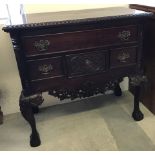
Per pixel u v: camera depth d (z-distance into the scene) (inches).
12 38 42.8
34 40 43.8
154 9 51.9
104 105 68.3
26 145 54.5
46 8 59.0
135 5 60.3
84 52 47.9
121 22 47.3
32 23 42.3
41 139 55.9
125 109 65.3
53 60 46.8
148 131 55.4
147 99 63.6
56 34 44.5
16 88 64.8
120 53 50.8
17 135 58.4
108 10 56.3
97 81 52.4
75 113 65.6
